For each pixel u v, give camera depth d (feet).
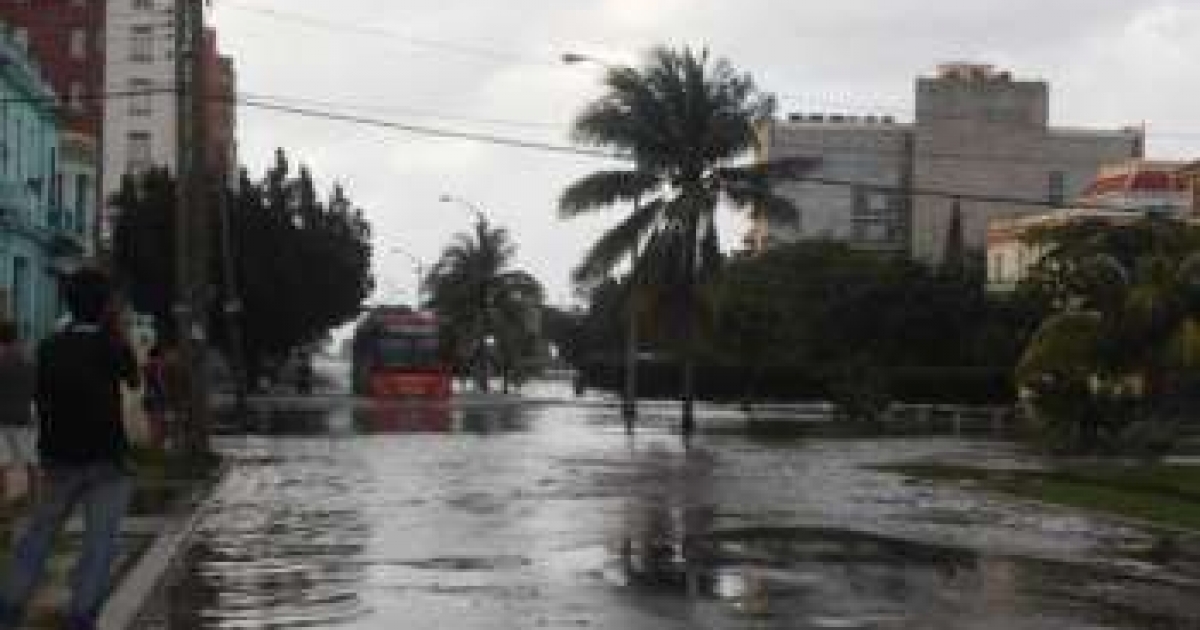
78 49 382.83
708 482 98.22
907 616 45.73
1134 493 96.22
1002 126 447.01
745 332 313.12
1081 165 448.65
